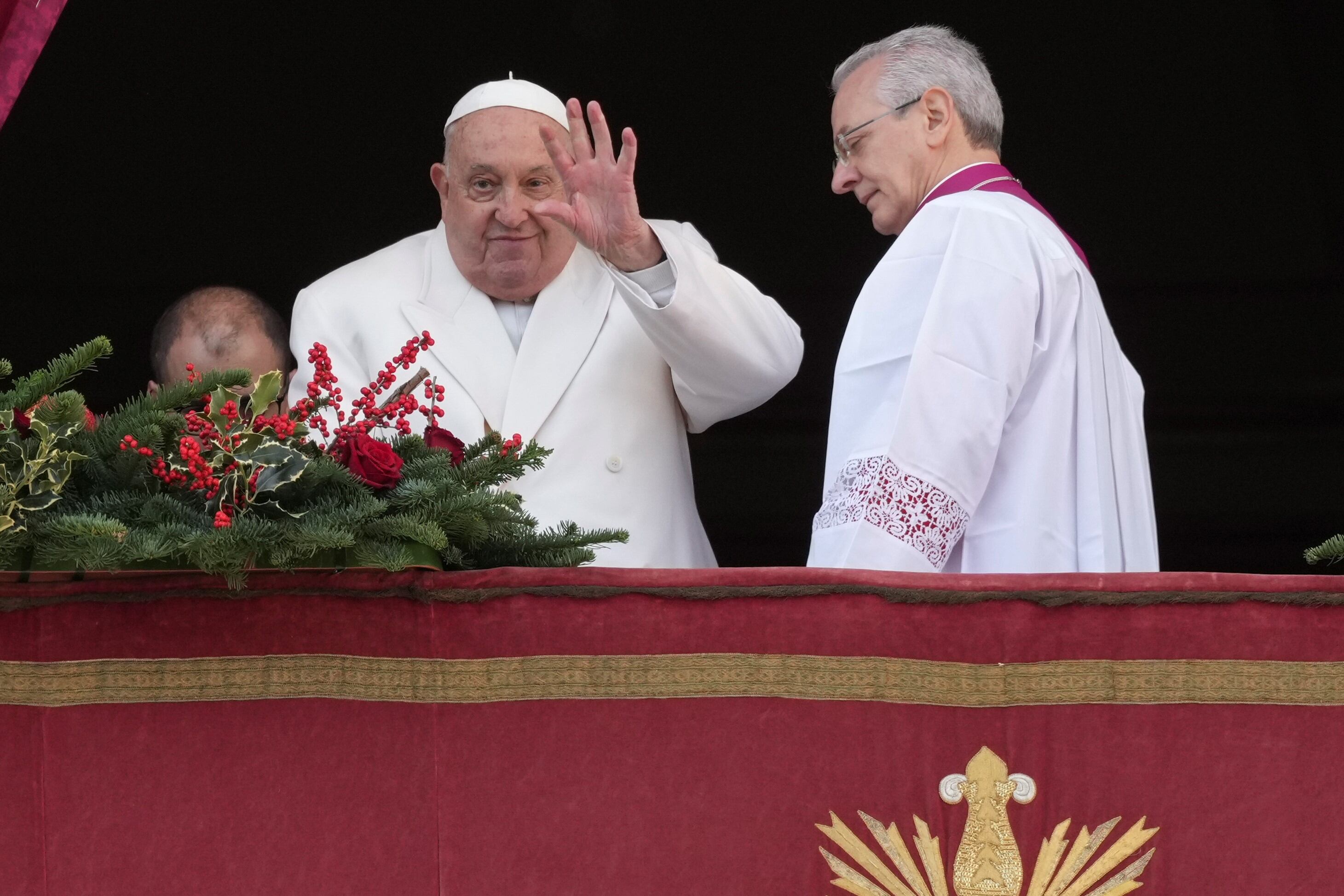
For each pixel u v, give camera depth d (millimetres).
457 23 30016
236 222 31516
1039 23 29719
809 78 30766
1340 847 10094
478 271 15680
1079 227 31703
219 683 10289
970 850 10078
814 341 32656
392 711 10258
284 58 29938
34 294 31297
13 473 9773
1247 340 31703
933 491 12336
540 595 10273
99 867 10148
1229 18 29109
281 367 16047
